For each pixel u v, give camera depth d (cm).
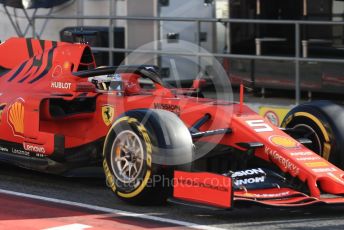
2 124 2106
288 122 2053
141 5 3516
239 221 1659
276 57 2966
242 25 3609
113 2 3609
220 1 3634
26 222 1628
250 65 3184
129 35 3572
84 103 2022
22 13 3862
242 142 1833
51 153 1998
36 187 2002
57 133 2044
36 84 2114
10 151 2112
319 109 1978
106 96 1972
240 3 3594
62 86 2053
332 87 2986
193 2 3572
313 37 3394
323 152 1952
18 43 2230
